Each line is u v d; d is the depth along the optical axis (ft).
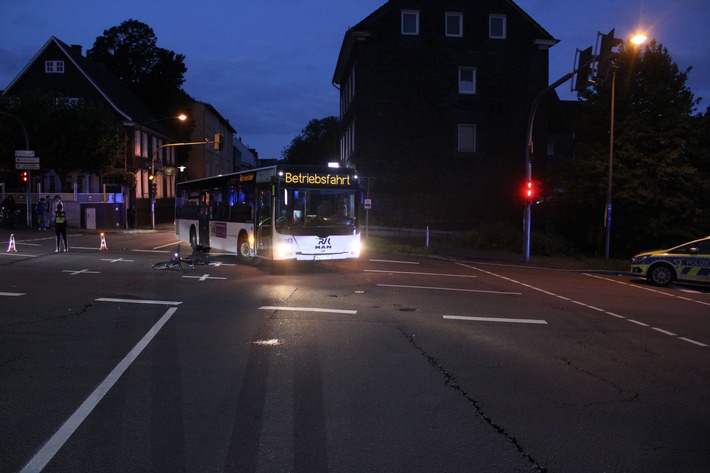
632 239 105.40
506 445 15.51
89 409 17.62
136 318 32.09
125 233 118.73
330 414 17.57
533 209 122.72
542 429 16.75
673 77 101.96
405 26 120.57
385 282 50.62
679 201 97.30
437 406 18.52
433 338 28.71
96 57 213.46
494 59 122.11
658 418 17.94
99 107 132.46
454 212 122.01
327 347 26.22
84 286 43.60
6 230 112.98
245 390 19.72
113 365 22.56
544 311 38.29
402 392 19.90
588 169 102.42
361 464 14.14
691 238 99.35
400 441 15.61
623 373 23.22
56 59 151.23
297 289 44.50
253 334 28.58
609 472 14.03
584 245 112.16
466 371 22.80
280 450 14.88
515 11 122.31
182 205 83.46
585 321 35.06
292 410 17.85
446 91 121.08
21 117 124.77
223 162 296.92
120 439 15.42
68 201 128.06
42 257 64.85
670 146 100.78
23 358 23.30
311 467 13.93
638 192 97.60
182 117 137.69
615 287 54.65
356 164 121.29
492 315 36.04
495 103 122.52
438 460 14.47
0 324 29.73
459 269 65.21
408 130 120.67
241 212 61.82
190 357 23.98
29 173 120.37
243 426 16.47
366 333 29.45
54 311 33.53
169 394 19.17
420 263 70.18
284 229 53.72
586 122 107.34
